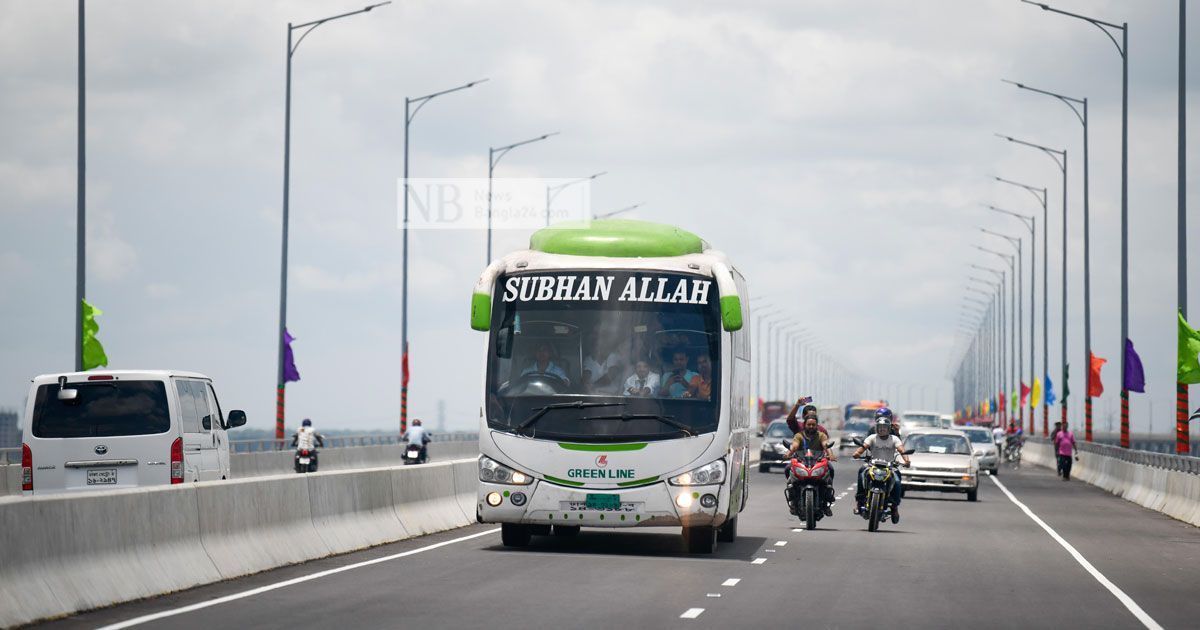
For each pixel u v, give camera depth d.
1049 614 22.81
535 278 30.92
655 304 30.58
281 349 79.62
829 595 24.55
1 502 19.38
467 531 38.00
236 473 61.22
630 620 20.89
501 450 30.27
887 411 40.62
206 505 25.25
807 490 40.56
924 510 51.66
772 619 21.34
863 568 29.41
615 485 29.92
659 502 29.92
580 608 22.09
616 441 29.95
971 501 59.44
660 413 30.05
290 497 28.94
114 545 22.17
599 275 30.78
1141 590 26.80
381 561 29.12
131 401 35.00
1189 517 48.47
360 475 32.91
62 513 20.84
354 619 20.48
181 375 36.25
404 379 97.00
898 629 20.66
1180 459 53.09
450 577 26.17
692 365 30.36
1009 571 29.70
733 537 35.16
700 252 31.89
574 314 30.61
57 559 20.62
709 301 30.69
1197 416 56.94
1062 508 55.34
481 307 30.28
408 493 36.25
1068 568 30.84
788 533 38.94
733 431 31.03
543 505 30.11
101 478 34.81
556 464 30.05
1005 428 165.38
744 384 33.88
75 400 34.94
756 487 67.94
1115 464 70.69
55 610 20.03
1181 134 60.22
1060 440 86.31
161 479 34.88
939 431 61.22
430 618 20.72
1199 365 60.12
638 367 30.25
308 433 65.25
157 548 23.42
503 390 30.52
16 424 184.38
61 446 34.81
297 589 24.06
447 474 39.75
